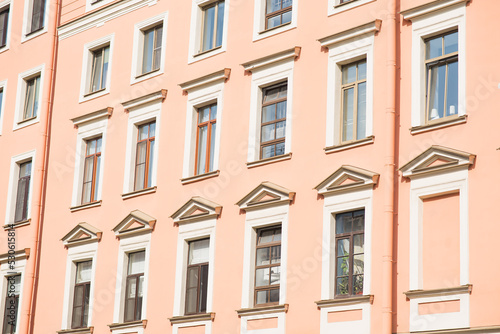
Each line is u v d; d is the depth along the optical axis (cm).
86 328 3164
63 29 3644
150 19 3306
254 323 2694
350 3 2698
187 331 2867
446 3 2470
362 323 2450
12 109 3784
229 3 3045
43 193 3503
